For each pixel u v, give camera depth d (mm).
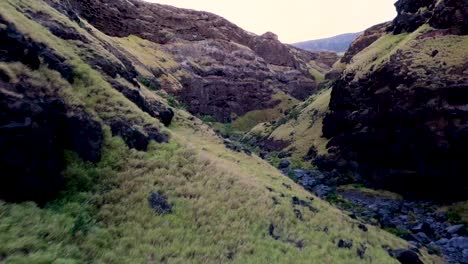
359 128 71375
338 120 80125
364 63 81000
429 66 62000
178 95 94438
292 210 26922
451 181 53812
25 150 15336
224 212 22203
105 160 20750
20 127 15375
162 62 125750
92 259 14219
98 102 24484
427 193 57125
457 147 53594
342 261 22016
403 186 60250
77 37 31844
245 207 23719
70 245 14023
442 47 64562
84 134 20328
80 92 23578
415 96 60250
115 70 32938
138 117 26844
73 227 15078
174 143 27391
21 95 16562
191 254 17406
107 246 15523
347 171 71125
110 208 17906
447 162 54625
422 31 71812
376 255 25375
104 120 23375
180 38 155625
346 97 78125
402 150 61094
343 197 56375
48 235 13844
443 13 69500
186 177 24094
